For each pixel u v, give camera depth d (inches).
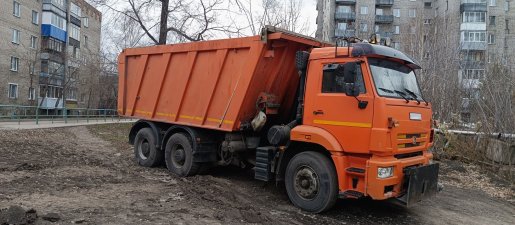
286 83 317.1
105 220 213.6
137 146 416.5
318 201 260.4
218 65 329.4
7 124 847.1
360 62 248.2
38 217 208.7
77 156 451.5
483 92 524.1
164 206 250.2
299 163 271.1
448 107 662.5
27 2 1615.4
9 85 1525.6
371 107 240.5
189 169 354.3
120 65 435.8
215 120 333.4
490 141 471.5
